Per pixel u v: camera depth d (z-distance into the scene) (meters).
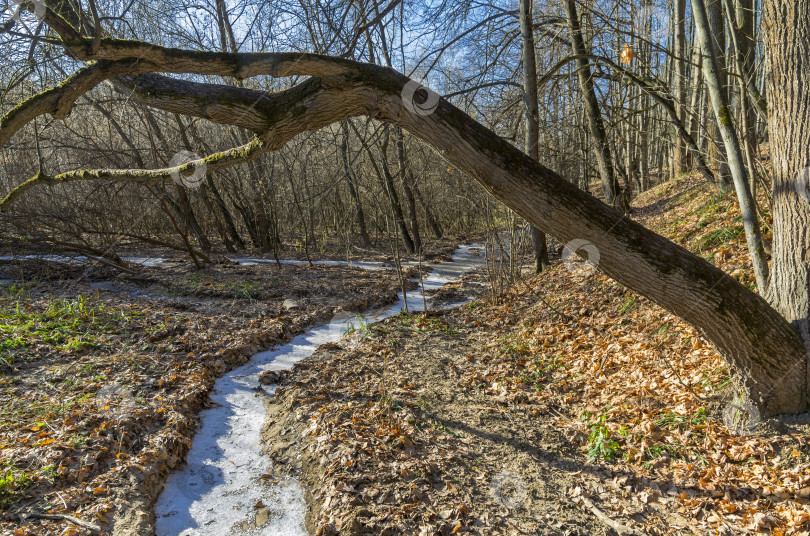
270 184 12.88
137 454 4.15
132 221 14.71
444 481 3.71
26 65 5.76
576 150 15.34
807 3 3.00
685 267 2.96
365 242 18.12
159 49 2.40
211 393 5.70
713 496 3.23
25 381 5.26
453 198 17.91
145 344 6.54
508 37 9.43
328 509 3.52
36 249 11.31
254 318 8.23
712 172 9.84
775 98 3.27
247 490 4.01
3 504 3.35
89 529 3.28
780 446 3.29
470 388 5.34
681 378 4.44
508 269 9.79
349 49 5.09
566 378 5.31
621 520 3.23
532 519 3.30
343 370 6.00
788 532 2.79
